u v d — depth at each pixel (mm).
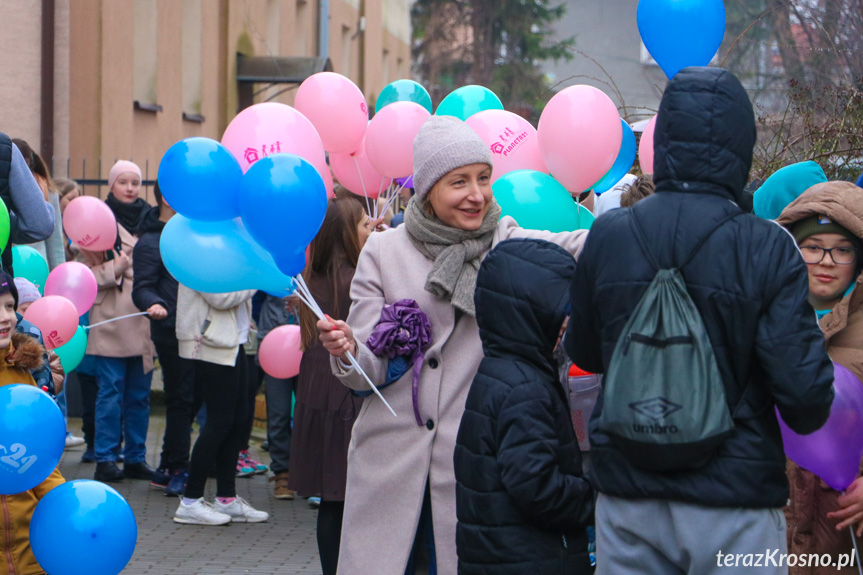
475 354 3992
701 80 2965
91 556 3836
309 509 7645
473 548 3377
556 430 3332
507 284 3363
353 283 4211
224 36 21188
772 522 2844
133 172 8414
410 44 45875
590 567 3396
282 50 24844
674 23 4688
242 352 7051
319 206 3777
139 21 17062
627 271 2928
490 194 4004
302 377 5152
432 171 3932
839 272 3752
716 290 2816
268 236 3730
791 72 14219
